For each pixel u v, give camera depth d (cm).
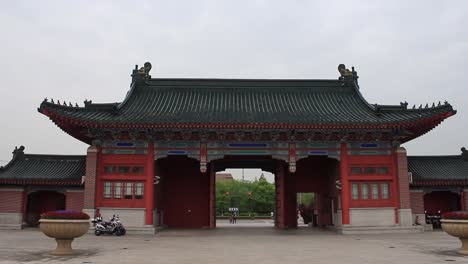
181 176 4625
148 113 3972
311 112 4078
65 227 2194
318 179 4612
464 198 4212
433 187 4234
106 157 3856
